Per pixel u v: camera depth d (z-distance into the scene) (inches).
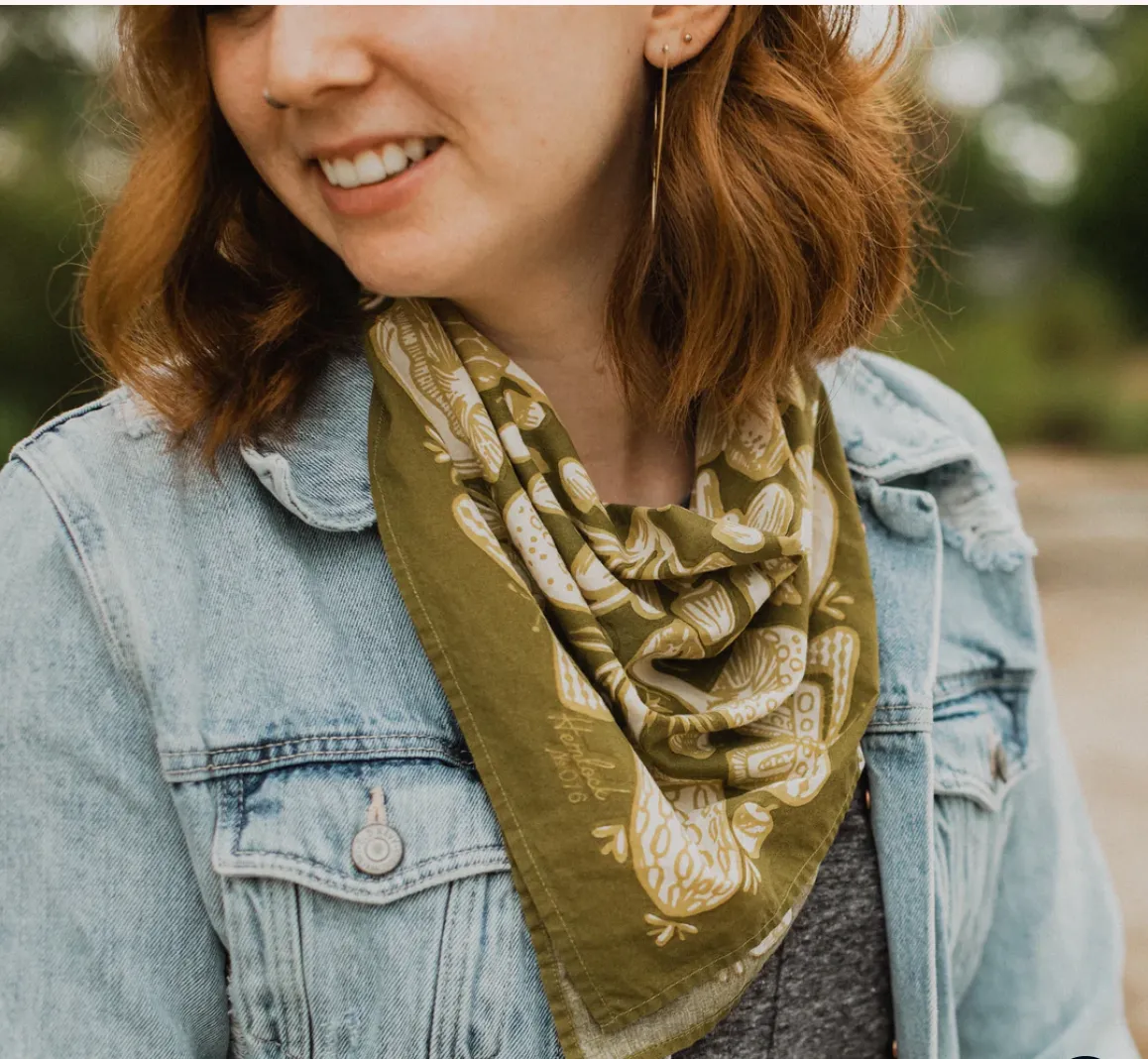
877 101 47.6
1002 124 863.1
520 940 35.4
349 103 32.0
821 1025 41.1
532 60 32.6
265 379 38.4
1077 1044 45.4
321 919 34.8
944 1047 43.1
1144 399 608.1
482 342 38.9
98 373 42.2
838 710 40.7
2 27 398.3
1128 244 784.3
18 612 34.6
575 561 37.8
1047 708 47.9
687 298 40.1
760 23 40.6
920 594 44.7
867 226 44.3
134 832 35.1
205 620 35.9
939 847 43.7
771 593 40.8
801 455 42.3
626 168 38.6
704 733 37.9
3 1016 32.9
